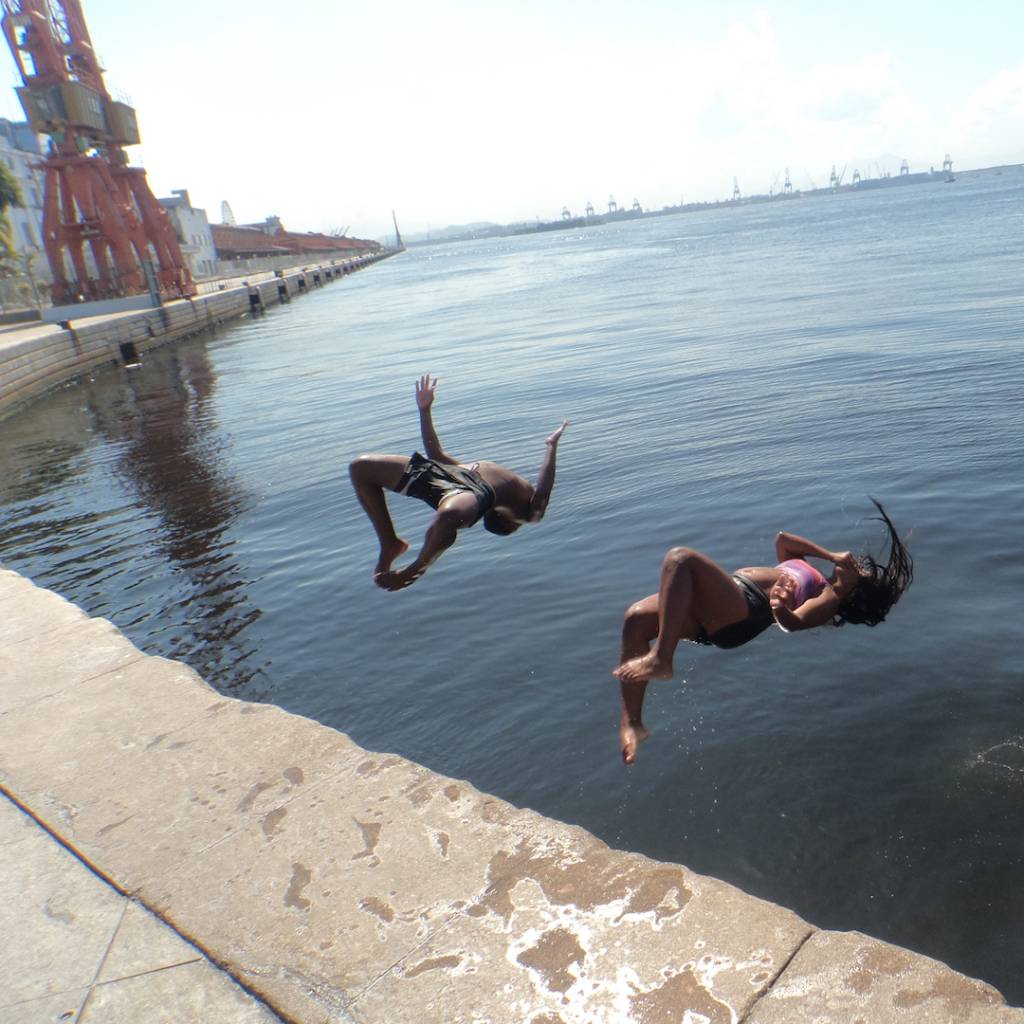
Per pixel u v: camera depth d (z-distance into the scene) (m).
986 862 4.59
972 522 8.78
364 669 7.46
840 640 6.75
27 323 47.06
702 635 3.78
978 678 6.08
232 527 12.17
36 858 3.81
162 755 4.49
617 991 2.86
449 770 5.93
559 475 12.27
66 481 16.89
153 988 3.07
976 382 14.55
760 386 16.48
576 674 6.86
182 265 57.38
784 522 9.47
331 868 3.56
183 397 26.33
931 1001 2.70
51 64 45.50
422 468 3.97
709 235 126.25
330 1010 2.91
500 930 3.15
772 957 2.92
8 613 6.65
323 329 43.97
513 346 27.73
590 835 3.61
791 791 5.25
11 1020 2.98
